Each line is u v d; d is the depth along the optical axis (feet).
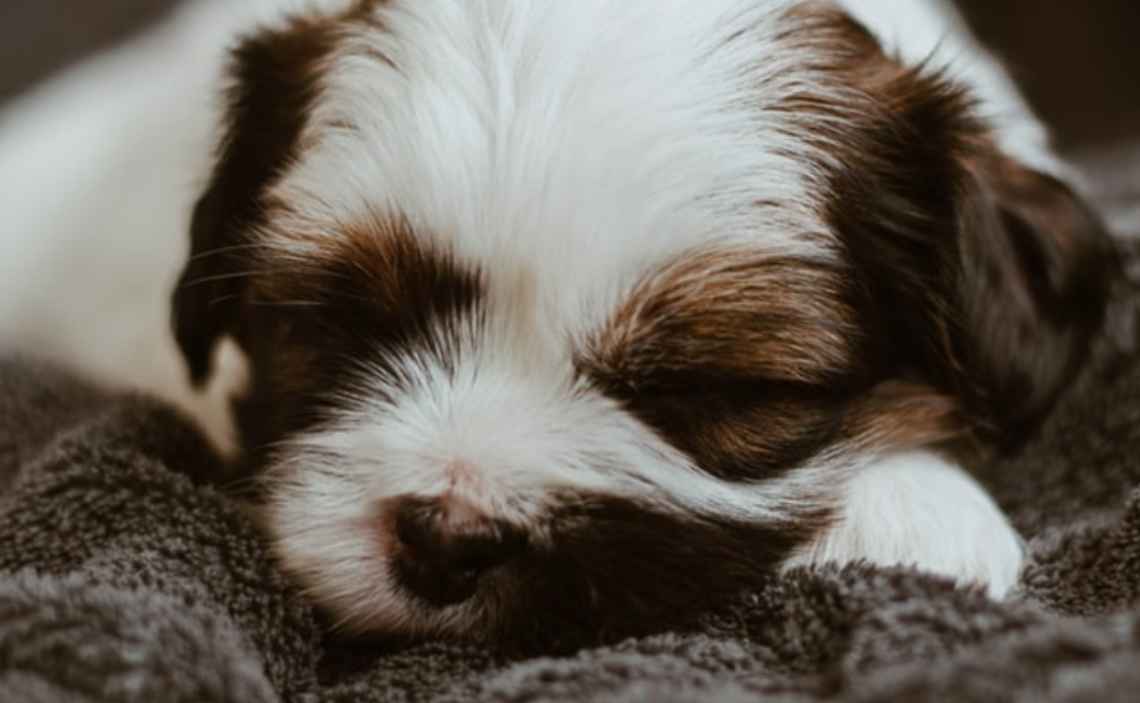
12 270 1.26
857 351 0.88
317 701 0.80
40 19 1.63
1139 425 0.98
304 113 0.92
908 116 0.92
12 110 1.45
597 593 0.82
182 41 1.24
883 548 0.87
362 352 0.87
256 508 0.88
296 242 0.88
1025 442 0.95
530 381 0.85
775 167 0.87
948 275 0.91
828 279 0.87
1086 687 0.67
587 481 0.83
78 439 0.91
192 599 0.81
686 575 0.84
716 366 0.85
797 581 0.82
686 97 0.85
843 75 0.91
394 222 0.85
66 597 0.76
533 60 0.85
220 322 0.97
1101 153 1.50
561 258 0.84
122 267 1.19
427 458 0.83
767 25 0.89
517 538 0.82
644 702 0.70
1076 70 1.68
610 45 0.86
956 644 0.74
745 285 0.85
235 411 0.98
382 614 0.83
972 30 1.31
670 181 0.84
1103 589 0.85
